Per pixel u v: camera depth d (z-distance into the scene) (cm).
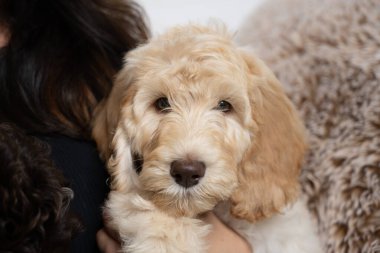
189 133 62
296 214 72
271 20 91
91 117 75
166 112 65
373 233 81
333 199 83
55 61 76
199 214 67
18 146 58
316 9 89
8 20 78
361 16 86
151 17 97
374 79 83
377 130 82
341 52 86
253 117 67
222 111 65
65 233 59
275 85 71
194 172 60
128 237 64
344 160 83
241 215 67
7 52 76
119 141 66
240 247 69
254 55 71
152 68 65
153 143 64
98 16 82
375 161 81
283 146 69
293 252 70
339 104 85
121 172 66
